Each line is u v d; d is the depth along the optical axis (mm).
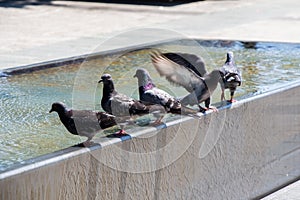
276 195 5160
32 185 3436
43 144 4504
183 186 4395
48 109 5609
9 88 6406
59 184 3572
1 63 9305
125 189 3967
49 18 15289
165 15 15711
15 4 17953
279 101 5293
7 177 3312
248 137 4973
